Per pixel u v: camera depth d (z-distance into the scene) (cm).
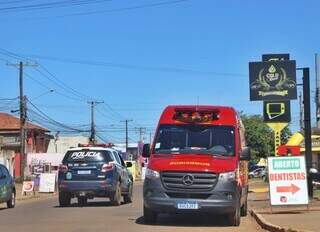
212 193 1470
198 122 1616
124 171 2447
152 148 1591
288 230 1354
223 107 1653
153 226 1511
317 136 5234
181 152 1561
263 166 8056
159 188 1485
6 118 7481
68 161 2278
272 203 1825
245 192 1795
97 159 2262
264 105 2719
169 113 1650
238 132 1609
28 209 2231
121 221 1641
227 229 1462
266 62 2703
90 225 1543
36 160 6500
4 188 2309
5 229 1484
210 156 1531
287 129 6412
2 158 5997
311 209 1922
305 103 2614
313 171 2495
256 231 1436
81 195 2256
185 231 1408
